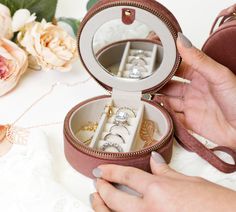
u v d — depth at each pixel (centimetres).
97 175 67
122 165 69
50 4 99
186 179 63
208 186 59
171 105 87
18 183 69
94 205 65
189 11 119
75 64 101
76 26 104
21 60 90
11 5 98
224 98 79
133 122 79
